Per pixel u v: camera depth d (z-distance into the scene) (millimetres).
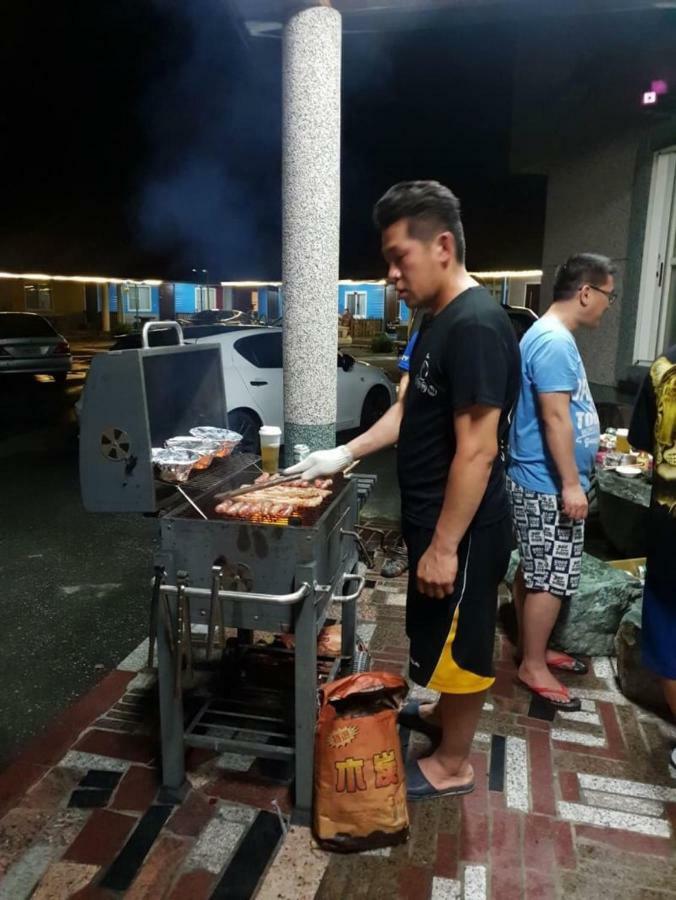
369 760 1946
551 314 2672
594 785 2285
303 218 3441
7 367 12539
